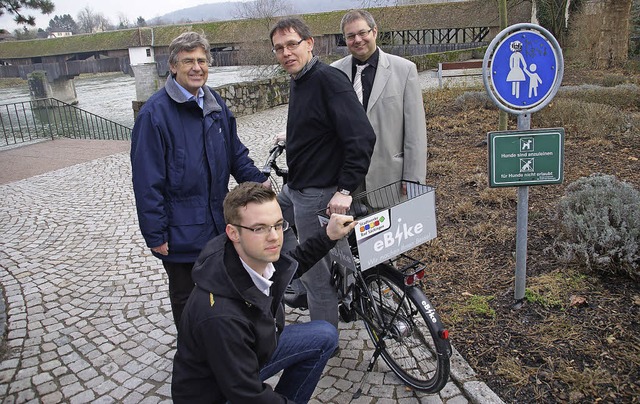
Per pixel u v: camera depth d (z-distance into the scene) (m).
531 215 4.70
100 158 9.34
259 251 1.90
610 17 17.34
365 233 2.43
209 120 2.87
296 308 3.56
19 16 14.77
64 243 5.33
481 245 4.31
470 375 2.79
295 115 2.83
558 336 3.00
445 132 8.50
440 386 2.57
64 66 48.12
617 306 3.20
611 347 2.86
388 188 3.30
